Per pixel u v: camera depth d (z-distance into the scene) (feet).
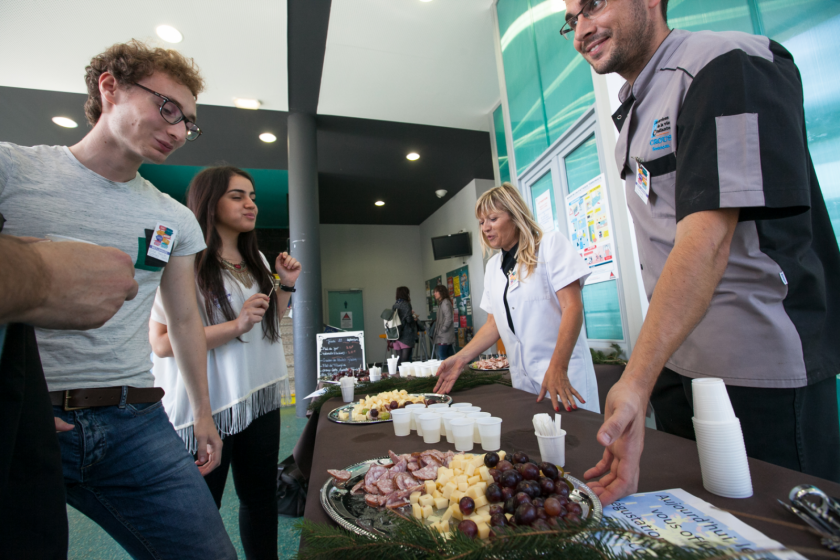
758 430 2.57
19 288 1.13
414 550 1.38
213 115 15.70
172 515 2.85
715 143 2.18
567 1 3.33
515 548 1.27
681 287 2.04
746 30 5.15
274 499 4.78
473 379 5.91
